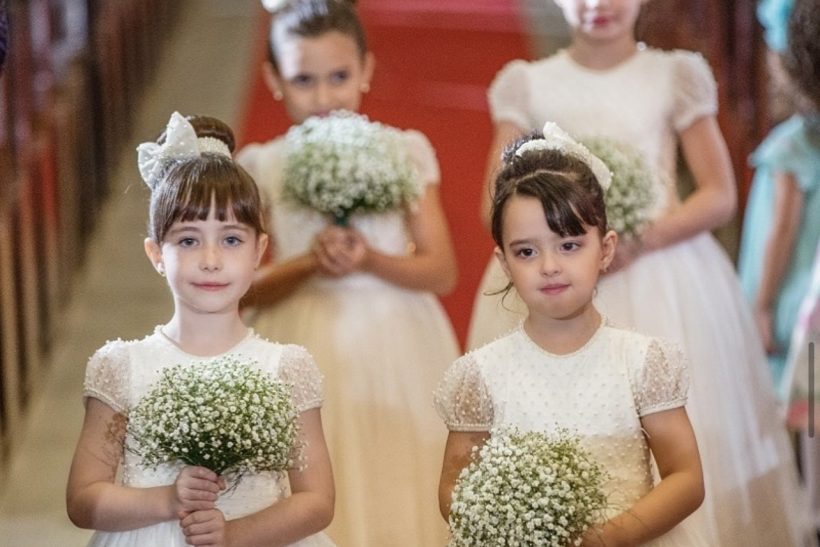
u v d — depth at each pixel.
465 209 12.69
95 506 5.58
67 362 10.59
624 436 5.78
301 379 5.88
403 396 7.79
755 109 11.26
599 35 8.13
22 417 9.71
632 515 5.54
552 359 5.85
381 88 15.99
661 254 7.95
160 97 15.69
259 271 7.82
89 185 12.47
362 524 7.52
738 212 11.26
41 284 10.50
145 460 5.45
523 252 5.67
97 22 13.30
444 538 7.71
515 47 17.50
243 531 5.56
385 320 7.84
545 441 5.34
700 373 7.78
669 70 8.24
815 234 9.20
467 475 5.33
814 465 8.42
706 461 7.62
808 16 8.87
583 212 5.60
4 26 6.19
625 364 5.82
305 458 5.81
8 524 8.56
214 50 17.30
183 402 5.30
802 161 9.14
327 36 7.95
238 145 14.15
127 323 11.14
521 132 8.29
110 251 12.32
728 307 8.07
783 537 7.93
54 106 11.55
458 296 11.12
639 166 7.46
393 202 7.71
